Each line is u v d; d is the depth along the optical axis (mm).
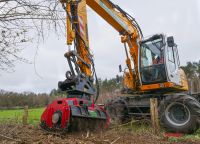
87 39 8383
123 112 10680
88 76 7910
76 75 7480
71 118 6633
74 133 6773
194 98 9672
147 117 10180
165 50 10227
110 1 10344
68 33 7730
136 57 11016
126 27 10875
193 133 9172
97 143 6121
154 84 10336
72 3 6508
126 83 11227
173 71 10508
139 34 11195
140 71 10586
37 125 9367
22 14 3789
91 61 8148
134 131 8664
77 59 7816
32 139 6027
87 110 6996
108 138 6844
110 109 10945
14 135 6457
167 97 9594
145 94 10883
